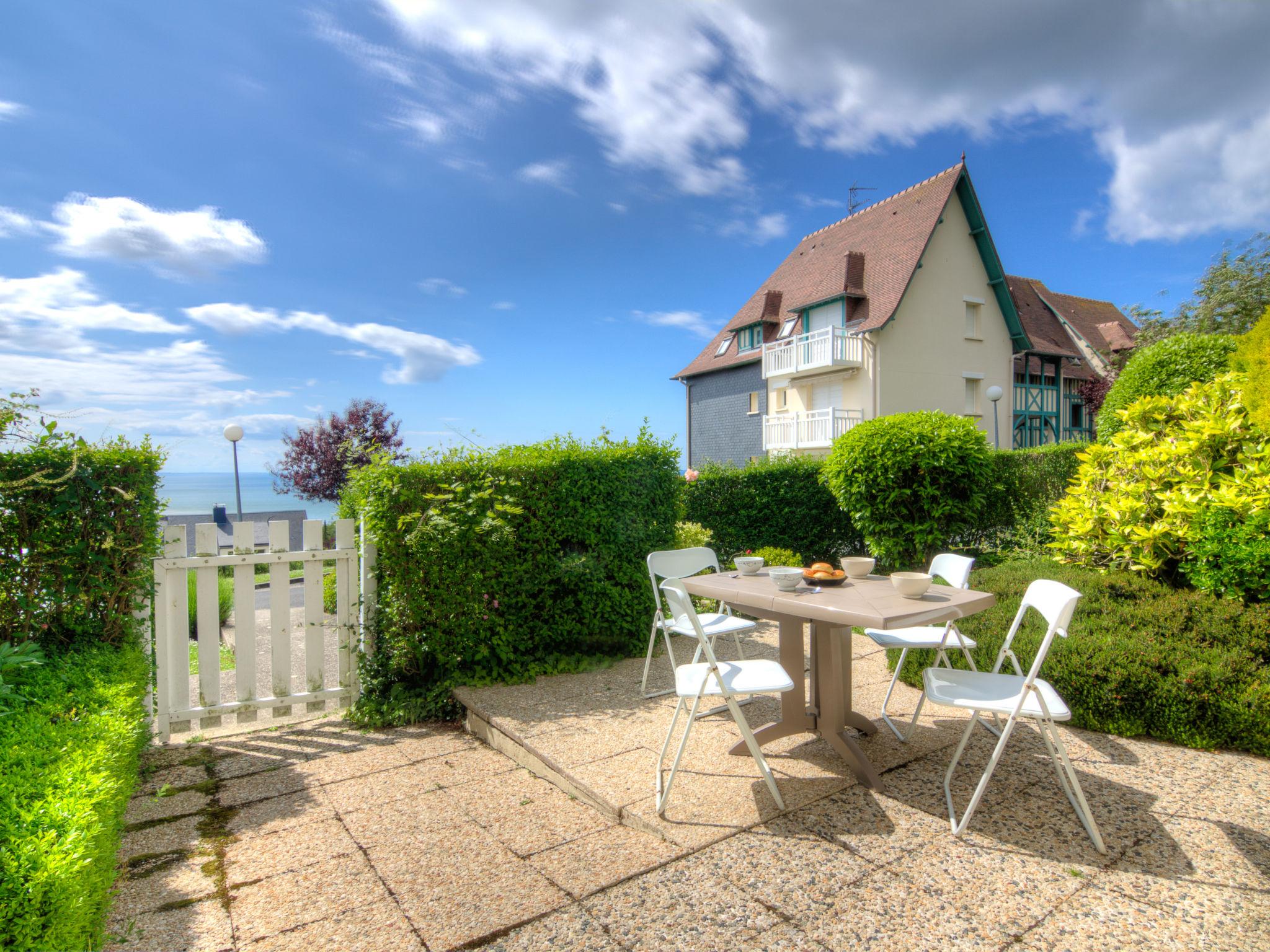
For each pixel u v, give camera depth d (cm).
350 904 231
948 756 337
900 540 835
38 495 370
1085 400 2406
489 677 488
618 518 555
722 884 230
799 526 921
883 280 1869
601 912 218
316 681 459
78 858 188
